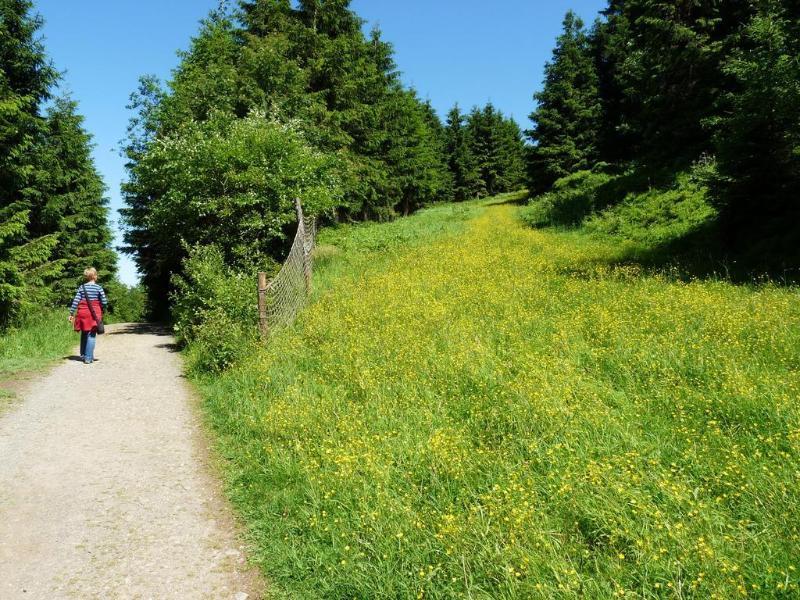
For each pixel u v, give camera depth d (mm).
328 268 17844
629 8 23734
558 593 3385
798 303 9344
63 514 5074
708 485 4473
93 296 10672
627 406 6020
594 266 15180
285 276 12273
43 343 11727
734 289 10883
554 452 5102
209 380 9078
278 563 4262
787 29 12641
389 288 13406
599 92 38062
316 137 24203
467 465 5027
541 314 10180
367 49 31047
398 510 4395
